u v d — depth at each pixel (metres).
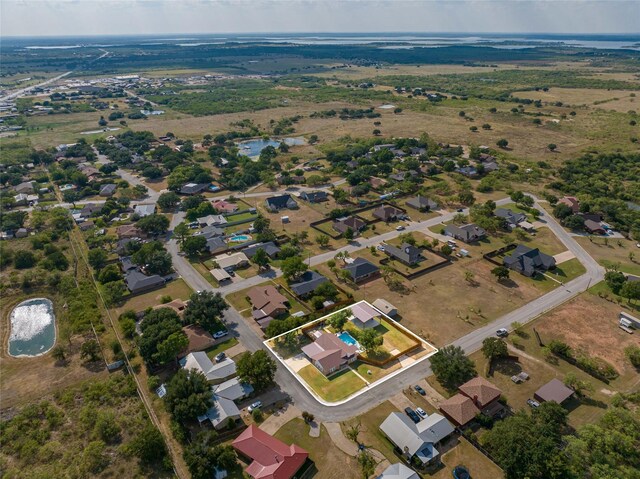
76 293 126.06
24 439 81.00
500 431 76.56
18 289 132.75
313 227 173.38
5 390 93.69
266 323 111.88
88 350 101.38
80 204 196.12
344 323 112.06
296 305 123.44
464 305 122.75
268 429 82.75
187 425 84.12
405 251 145.25
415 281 135.38
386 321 115.75
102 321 116.69
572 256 150.62
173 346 96.50
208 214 182.62
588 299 125.50
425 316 117.94
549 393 88.56
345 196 197.75
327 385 93.94
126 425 83.62
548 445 72.12
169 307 114.38
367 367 99.50
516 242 160.25
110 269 135.25
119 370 99.31
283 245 155.88
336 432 82.06
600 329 112.44
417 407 88.00
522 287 132.00
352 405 88.56
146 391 92.81
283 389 92.81
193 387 85.62
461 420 82.06
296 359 101.81
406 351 103.31
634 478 69.12
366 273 135.75
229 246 156.12
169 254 146.12
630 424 78.56
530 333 110.69
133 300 125.81
